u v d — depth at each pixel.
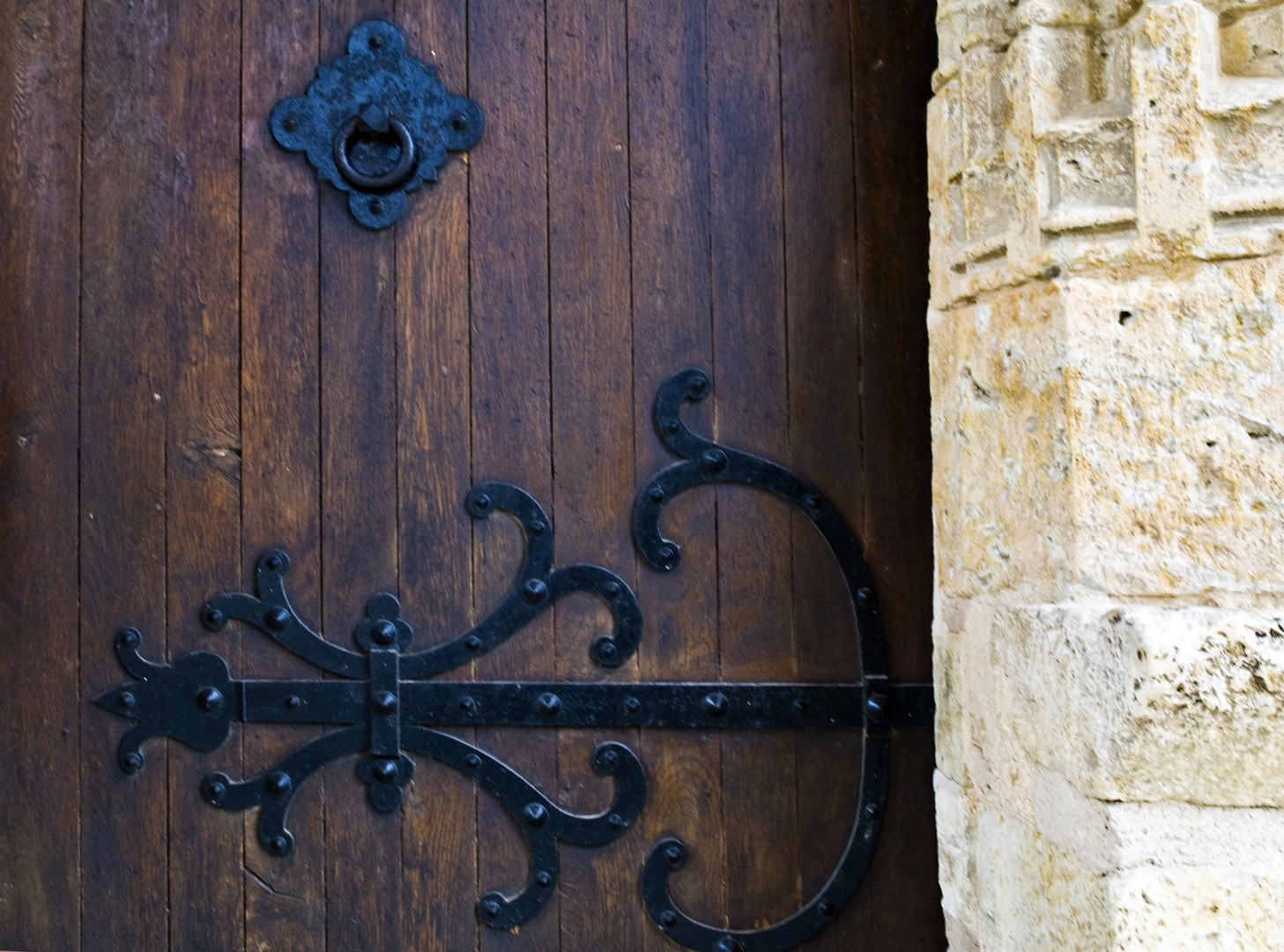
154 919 1.66
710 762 1.68
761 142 1.72
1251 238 1.21
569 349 1.71
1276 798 1.14
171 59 1.73
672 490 1.70
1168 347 1.24
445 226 1.72
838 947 1.66
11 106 1.71
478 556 1.70
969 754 1.48
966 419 1.47
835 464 1.70
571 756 1.68
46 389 1.70
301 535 1.70
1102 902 1.16
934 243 1.59
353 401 1.71
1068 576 1.26
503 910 1.66
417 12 1.73
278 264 1.72
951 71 1.52
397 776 1.67
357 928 1.66
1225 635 1.15
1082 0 1.33
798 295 1.71
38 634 1.69
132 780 1.68
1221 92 1.24
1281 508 1.19
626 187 1.72
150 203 1.72
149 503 1.70
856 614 1.69
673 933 1.65
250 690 1.68
